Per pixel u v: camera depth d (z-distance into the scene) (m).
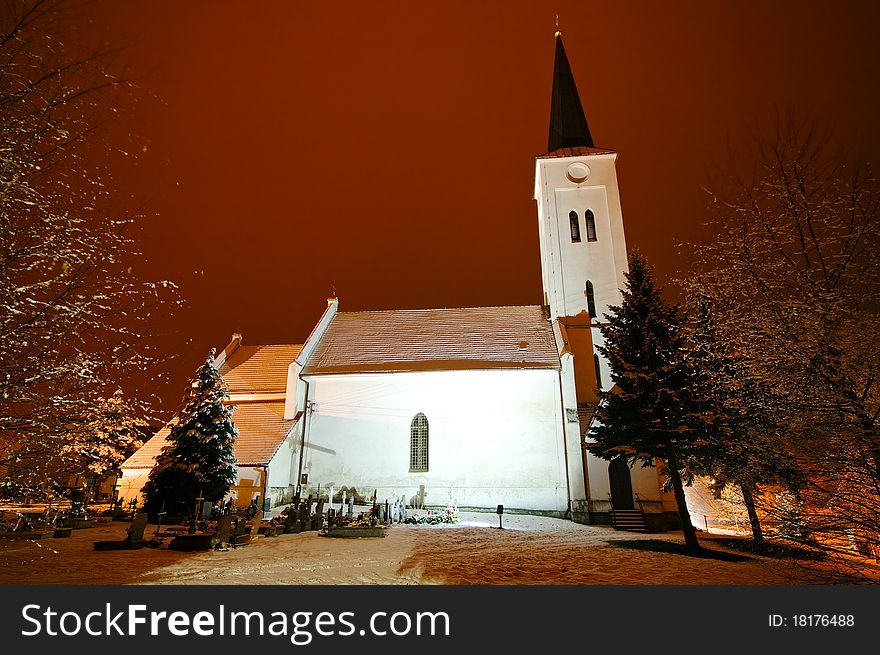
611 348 23.36
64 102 5.44
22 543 16.52
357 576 12.45
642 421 20.91
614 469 29.64
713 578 13.17
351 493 31.22
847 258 6.44
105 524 23.64
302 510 24.22
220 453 26.70
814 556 7.93
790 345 6.46
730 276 7.10
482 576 12.95
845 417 6.30
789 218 6.76
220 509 24.69
